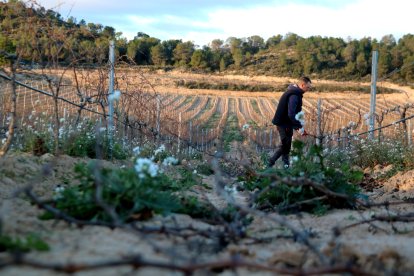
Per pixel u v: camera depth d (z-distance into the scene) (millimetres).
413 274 2574
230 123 36719
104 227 3383
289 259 2984
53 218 3484
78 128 7660
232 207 4203
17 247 2715
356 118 31359
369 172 10133
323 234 3910
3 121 8438
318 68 65750
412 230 4062
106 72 9797
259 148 17703
